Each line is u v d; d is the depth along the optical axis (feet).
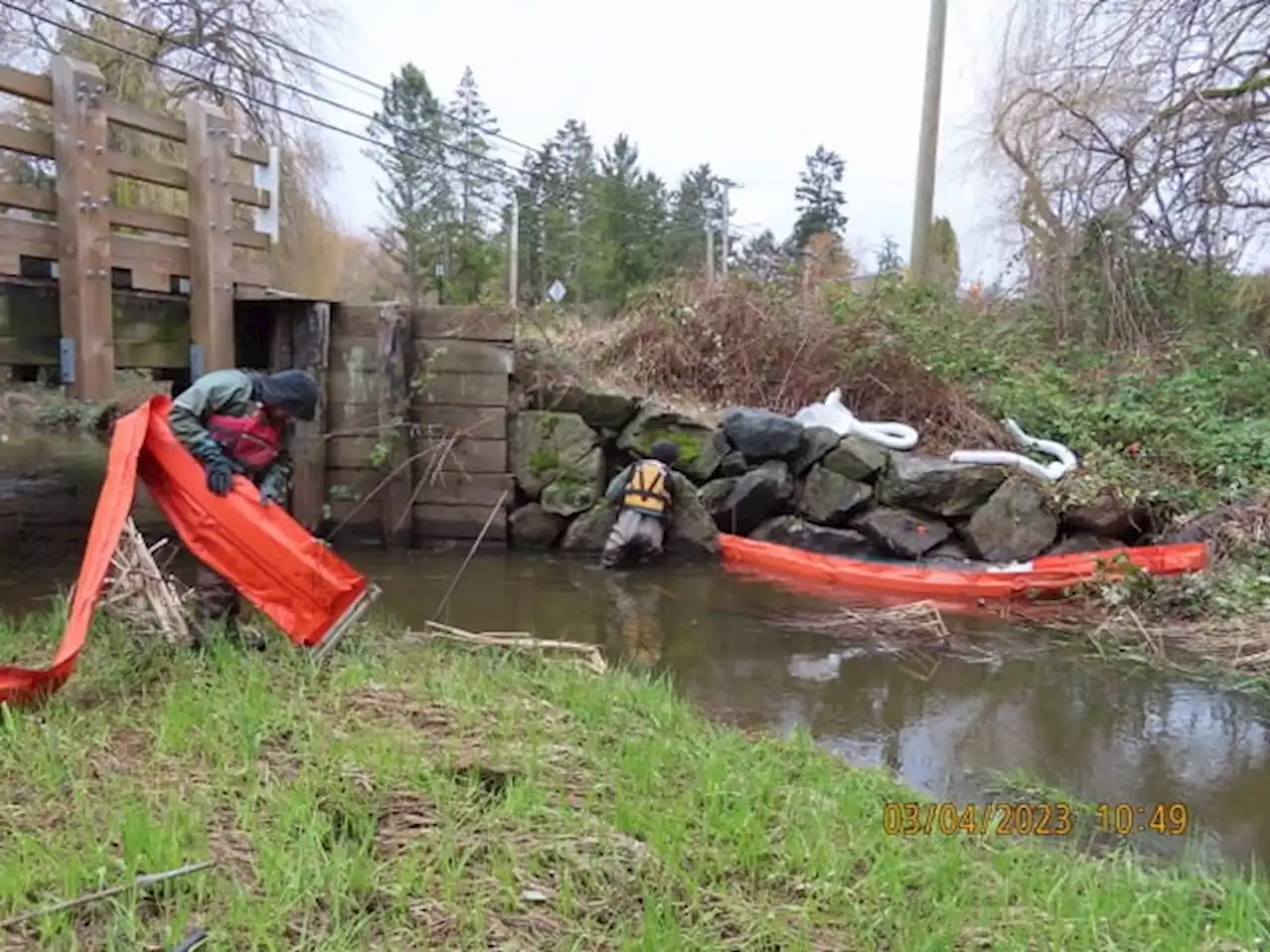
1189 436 28.43
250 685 13.12
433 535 27.89
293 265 57.36
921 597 23.79
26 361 18.15
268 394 15.39
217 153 21.58
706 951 7.91
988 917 9.00
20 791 9.88
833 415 29.40
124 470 14.35
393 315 26.48
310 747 11.31
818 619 21.71
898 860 9.88
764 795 11.19
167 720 11.75
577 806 10.40
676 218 124.98
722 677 17.89
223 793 10.05
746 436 28.14
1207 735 15.84
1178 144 34.14
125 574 14.65
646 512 25.89
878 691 17.43
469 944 7.80
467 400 27.55
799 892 9.09
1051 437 29.91
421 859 8.98
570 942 7.95
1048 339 37.68
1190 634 20.89
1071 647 20.21
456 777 10.78
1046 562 24.75
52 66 17.94
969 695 17.37
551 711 13.60
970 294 41.11
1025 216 40.91
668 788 11.07
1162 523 26.43
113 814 9.42
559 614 21.67
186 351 21.75
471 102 130.41
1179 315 36.29
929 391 31.37
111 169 18.97
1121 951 8.50
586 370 31.27
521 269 116.26
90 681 13.11
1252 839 12.41
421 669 15.05
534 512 27.78
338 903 8.09
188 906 7.94
